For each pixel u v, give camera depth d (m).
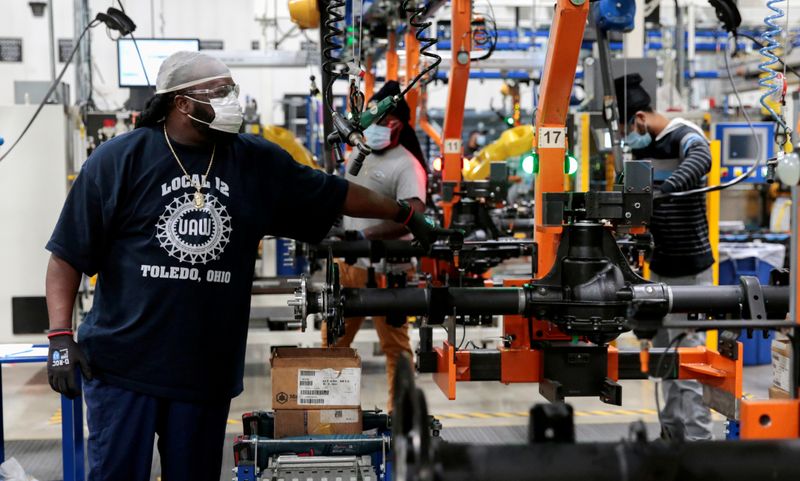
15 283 6.78
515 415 5.76
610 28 3.79
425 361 3.40
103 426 2.78
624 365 3.38
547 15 11.05
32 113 6.69
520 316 3.43
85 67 8.24
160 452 2.91
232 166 2.88
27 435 5.30
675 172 4.31
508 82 8.61
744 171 7.14
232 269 2.87
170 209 2.77
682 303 3.08
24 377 7.06
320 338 6.49
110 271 2.80
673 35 10.24
